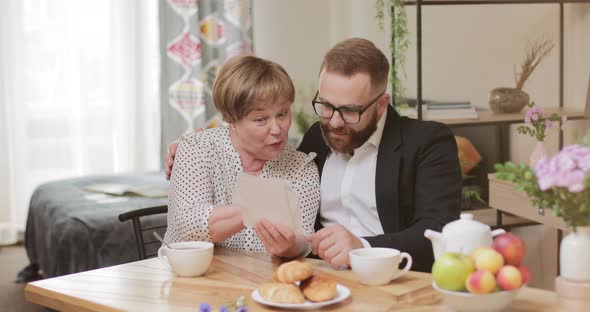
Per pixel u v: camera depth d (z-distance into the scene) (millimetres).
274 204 1823
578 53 3387
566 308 1426
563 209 1375
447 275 1351
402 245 1861
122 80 5145
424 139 2057
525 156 3701
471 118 3398
